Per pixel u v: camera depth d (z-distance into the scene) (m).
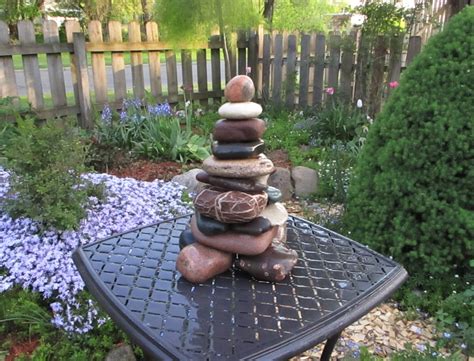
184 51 6.45
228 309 1.43
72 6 13.82
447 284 2.54
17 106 4.73
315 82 6.32
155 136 4.64
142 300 1.47
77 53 5.24
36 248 2.43
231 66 6.83
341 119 5.23
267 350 1.24
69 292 2.24
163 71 11.29
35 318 2.14
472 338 2.13
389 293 1.57
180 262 1.59
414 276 2.61
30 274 2.32
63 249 2.49
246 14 6.25
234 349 1.24
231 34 6.53
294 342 1.28
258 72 7.00
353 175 3.05
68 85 9.34
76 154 2.67
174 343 1.26
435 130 2.46
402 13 5.71
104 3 12.73
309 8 11.81
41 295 2.31
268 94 6.86
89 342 2.07
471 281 2.52
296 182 4.08
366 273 1.67
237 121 1.58
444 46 2.56
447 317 2.33
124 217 2.84
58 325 2.12
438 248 2.52
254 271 1.60
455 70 2.49
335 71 6.11
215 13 6.02
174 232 2.01
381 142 2.78
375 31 5.70
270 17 7.79
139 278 1.60
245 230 1.57
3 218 2.64
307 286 1.58
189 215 2.20
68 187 2.62
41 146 2.62
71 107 5.34
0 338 2.13
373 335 2.27
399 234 2.59
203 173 1.66
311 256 1.80
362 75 5.86
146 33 6.01
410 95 2.61
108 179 3.29
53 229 2.56
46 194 2.52
